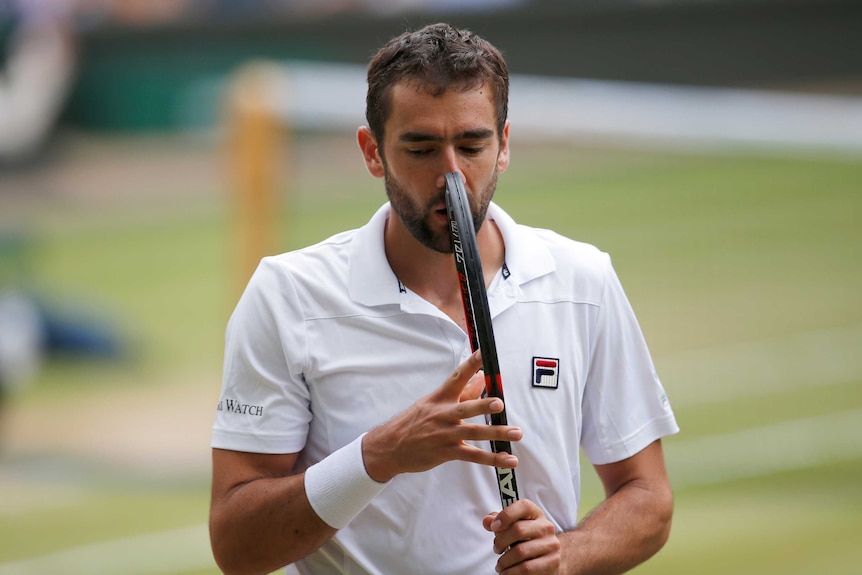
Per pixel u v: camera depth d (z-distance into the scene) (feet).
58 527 73.26
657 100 89.45
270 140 81.05
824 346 112.98
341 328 22.93
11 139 179.52
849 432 89.71
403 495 22.67
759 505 72.95
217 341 130.00
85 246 159.33
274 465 23.04
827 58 173.06
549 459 23.11
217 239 160.97
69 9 179.73
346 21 172.76
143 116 180.86
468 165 21.53
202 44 176.86
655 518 23.85
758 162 176.96
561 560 22.25
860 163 174.19
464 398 21.22
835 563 61.36
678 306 126.72
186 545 69.31
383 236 23.68
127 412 106.42
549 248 24.17
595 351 24.13
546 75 171.94
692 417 95.66
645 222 155.22
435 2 171.63
